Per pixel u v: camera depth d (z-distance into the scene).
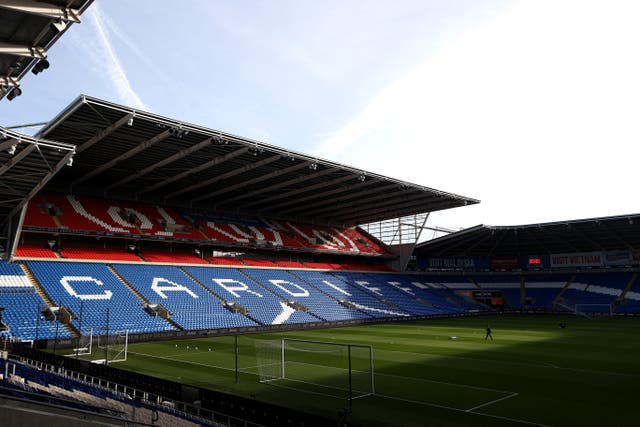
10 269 35.75
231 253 55.47
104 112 27.06
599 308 62.03
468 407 15.89
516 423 14.07
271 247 55.00
